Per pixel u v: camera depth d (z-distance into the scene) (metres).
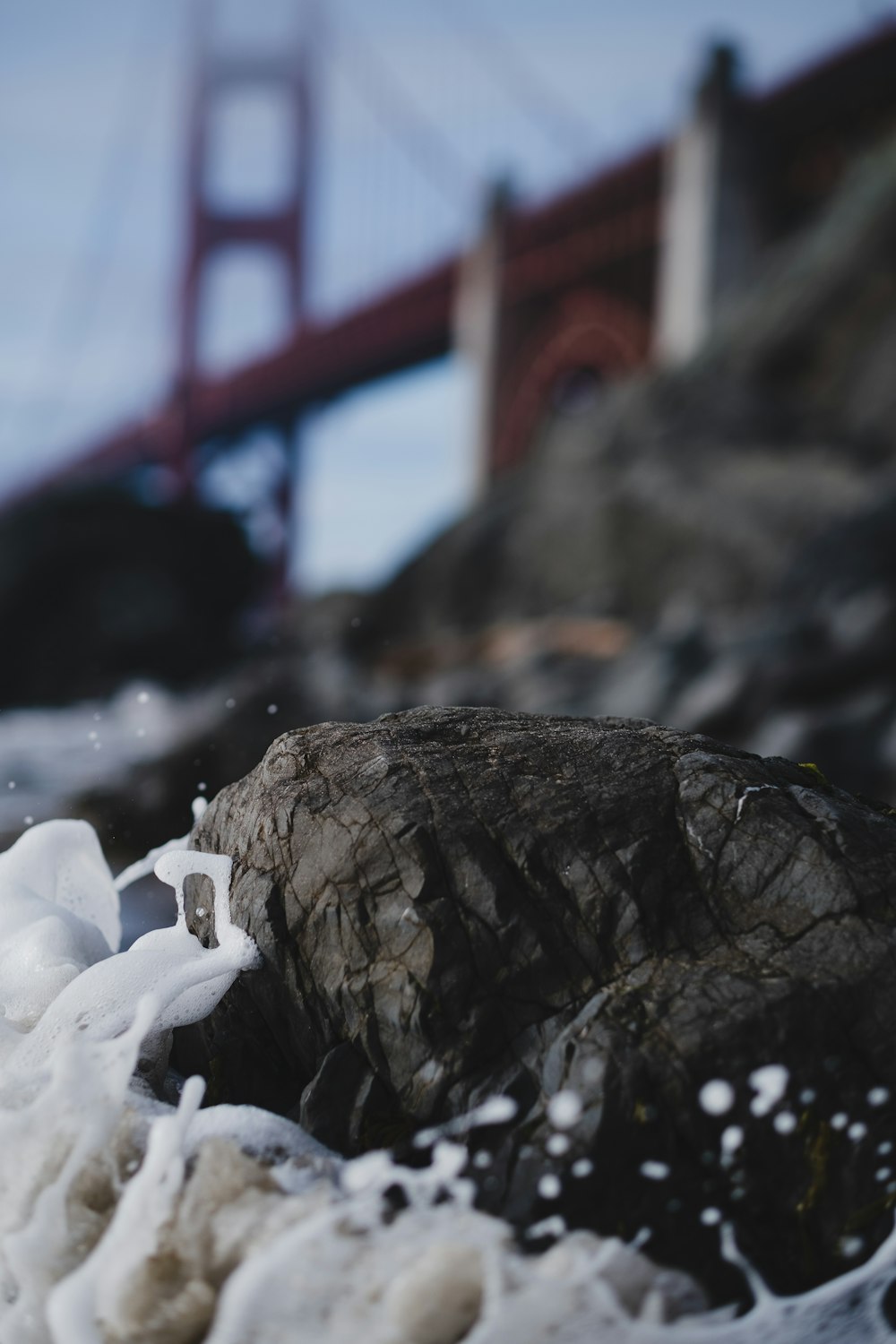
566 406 32.44
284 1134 1.32
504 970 1.37
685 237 26.98
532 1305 1.12
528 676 11.91
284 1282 1.12
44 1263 1.22
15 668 21.81
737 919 1.40
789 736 7.87
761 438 20.59
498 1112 1.22
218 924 1.55
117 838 6.59
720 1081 1.25
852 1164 1.25
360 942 1.42
